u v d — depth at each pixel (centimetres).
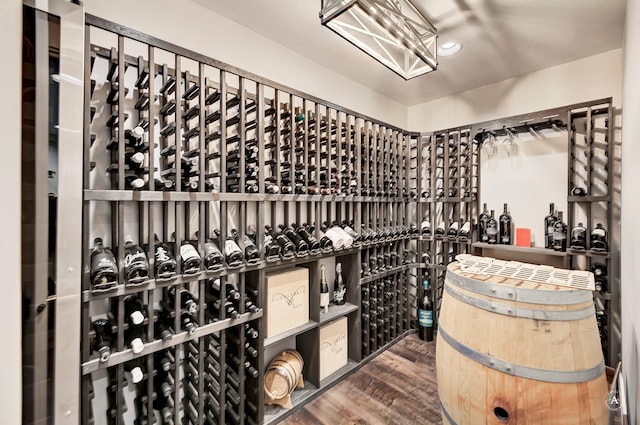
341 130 210
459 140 252
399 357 225
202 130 128
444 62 214
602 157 198
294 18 167
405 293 272
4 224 53
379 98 273
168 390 119
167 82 126
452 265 126
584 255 189
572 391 87
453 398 106
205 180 131
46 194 68
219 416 138
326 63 218
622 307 162
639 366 95
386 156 242
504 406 93
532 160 228
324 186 195
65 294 72
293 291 173
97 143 124
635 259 110
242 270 142
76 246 74
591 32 176
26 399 66
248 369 150
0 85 51
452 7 154
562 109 199
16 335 57
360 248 210
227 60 166
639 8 104
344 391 183
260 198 149
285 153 188
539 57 207
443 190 267
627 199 142
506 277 107
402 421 156
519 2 150
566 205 213
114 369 119
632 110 124
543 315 91
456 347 107
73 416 74
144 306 128
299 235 173
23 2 64
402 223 261
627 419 96
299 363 178
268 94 184
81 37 73
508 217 234
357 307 210
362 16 152
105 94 126
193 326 123
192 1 153
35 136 66
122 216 108
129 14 133
